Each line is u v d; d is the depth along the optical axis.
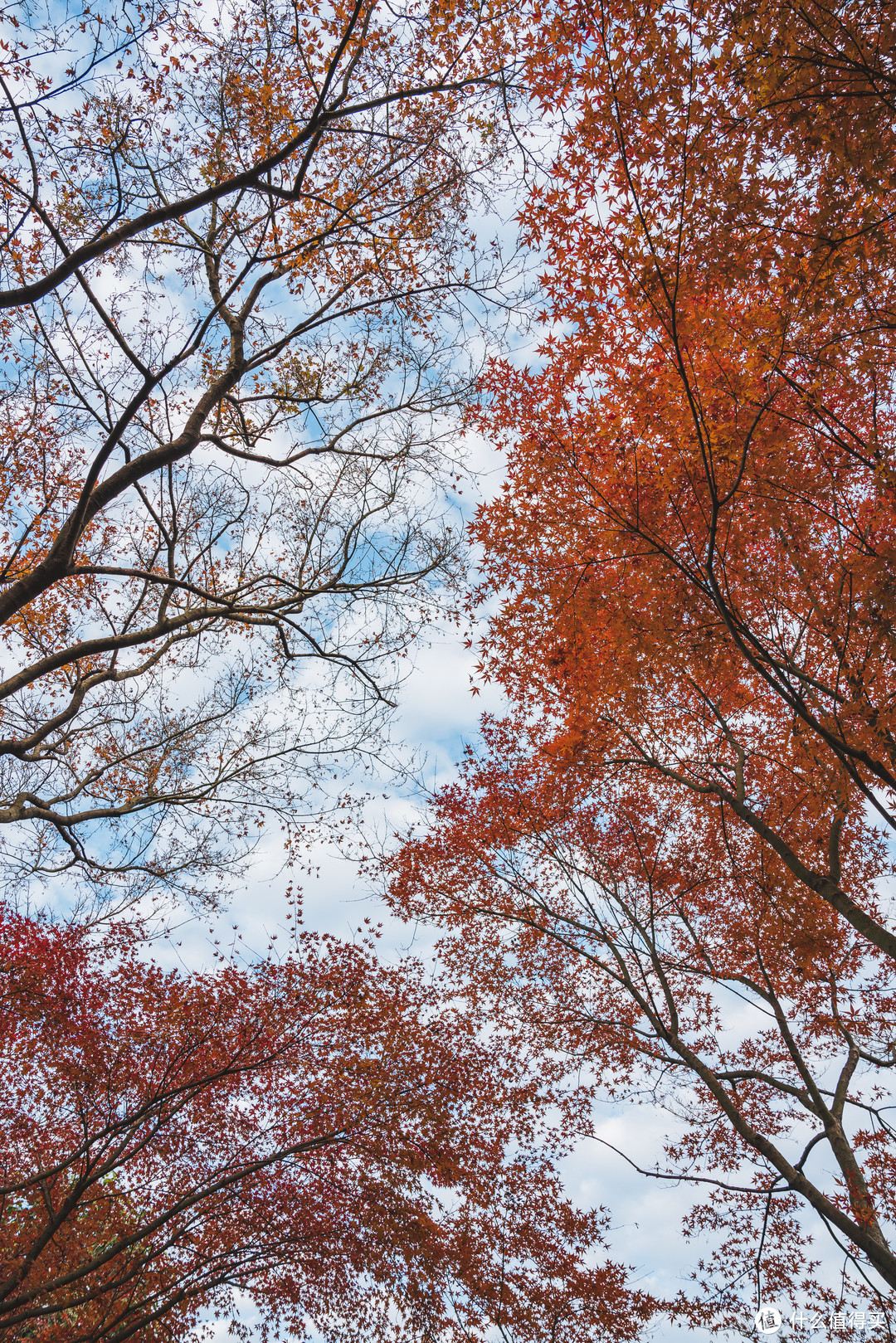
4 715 11.16
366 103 6.44
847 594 8.21
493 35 7.11
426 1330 10.38
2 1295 7.18
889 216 5.73
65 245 5.95
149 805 10.89
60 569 6.40
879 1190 13.06
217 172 8.66
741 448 7.86
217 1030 10.08
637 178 6.68
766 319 7.02
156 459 7.16
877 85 5.64
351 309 8.29
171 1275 9.35
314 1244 9.73
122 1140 9.21
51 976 9.60
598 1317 11.81
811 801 9.75
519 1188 13.08
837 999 13.25
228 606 8.58
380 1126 9.91
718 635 8.58
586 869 14.55
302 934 11.12
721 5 5.99
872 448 7.15
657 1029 11.16
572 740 11.77
